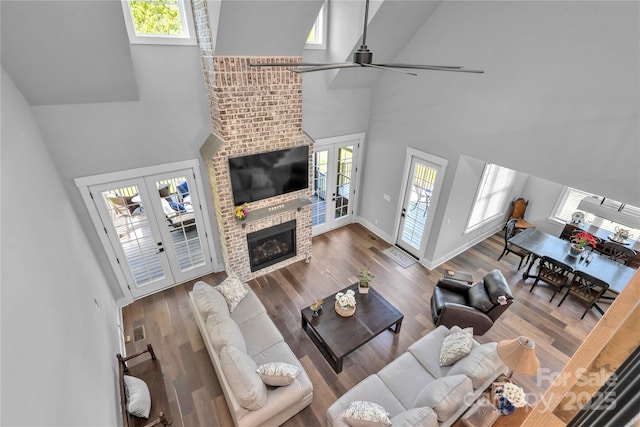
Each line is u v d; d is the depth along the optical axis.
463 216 5.80
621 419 0.54
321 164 6.19
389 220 6.47
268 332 3.84
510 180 6.55
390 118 5.76
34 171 2.86
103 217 4.21
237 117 4.19
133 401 2.94
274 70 4.22
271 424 3.18
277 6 3.48
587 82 3.28
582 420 0.62
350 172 6.63
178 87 4.14
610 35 3.03
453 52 4.41
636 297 0.64
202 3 3.50
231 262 5.01
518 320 4.71
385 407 3.02
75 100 3.54
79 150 3.76
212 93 4.12
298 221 5.49
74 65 3.19
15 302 1.74
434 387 2.84
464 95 4.46
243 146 4.39
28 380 1.61
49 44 2.91
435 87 4.82
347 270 5.72
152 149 4.24
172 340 4.26
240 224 4.76
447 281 4.62
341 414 2.89
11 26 2.64
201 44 3.99
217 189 4.45
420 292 5.23
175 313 4.70
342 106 5.76
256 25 3.61
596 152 3.37
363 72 5.36
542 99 3.66
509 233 5.92
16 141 2.64
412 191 5.81
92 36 3.02
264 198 4.94
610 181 3.33
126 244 4.57
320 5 3.77
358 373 3.87
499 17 3.81
